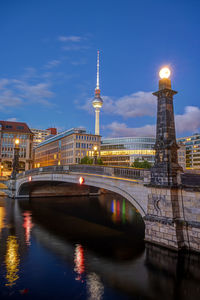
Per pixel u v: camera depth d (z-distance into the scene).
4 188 57.75
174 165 17.02
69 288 11.63
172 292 11.22
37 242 19.61
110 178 22.91
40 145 142.62
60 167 33.16
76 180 28.73
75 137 98.31
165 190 16.69
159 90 17.89
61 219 30.41
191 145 138.75
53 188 59.16
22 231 23.47
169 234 16.12
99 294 11.05
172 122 17.69
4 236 21.47
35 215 32.84
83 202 49.38
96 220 30.11
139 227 25.95
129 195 20.50
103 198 59.56
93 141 101.38
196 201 15.34
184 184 16.92
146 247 17.06
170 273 13.12
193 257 14.86
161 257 15.12
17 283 12.15
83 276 12.95
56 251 17.14
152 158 109.00
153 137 111.06
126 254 16.23
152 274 13.11
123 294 11.08
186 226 15.72
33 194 55.56
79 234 22.44
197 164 133.75
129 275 13.03
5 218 30.23
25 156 106.19
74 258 15.69
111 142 117.25
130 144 111.38
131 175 20.36
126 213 36.34
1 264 14.70
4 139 103.88
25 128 109.75
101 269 13.84
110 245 18.56
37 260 15.38
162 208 16.88
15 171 54.38
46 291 11.32
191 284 11.99
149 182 18.50
